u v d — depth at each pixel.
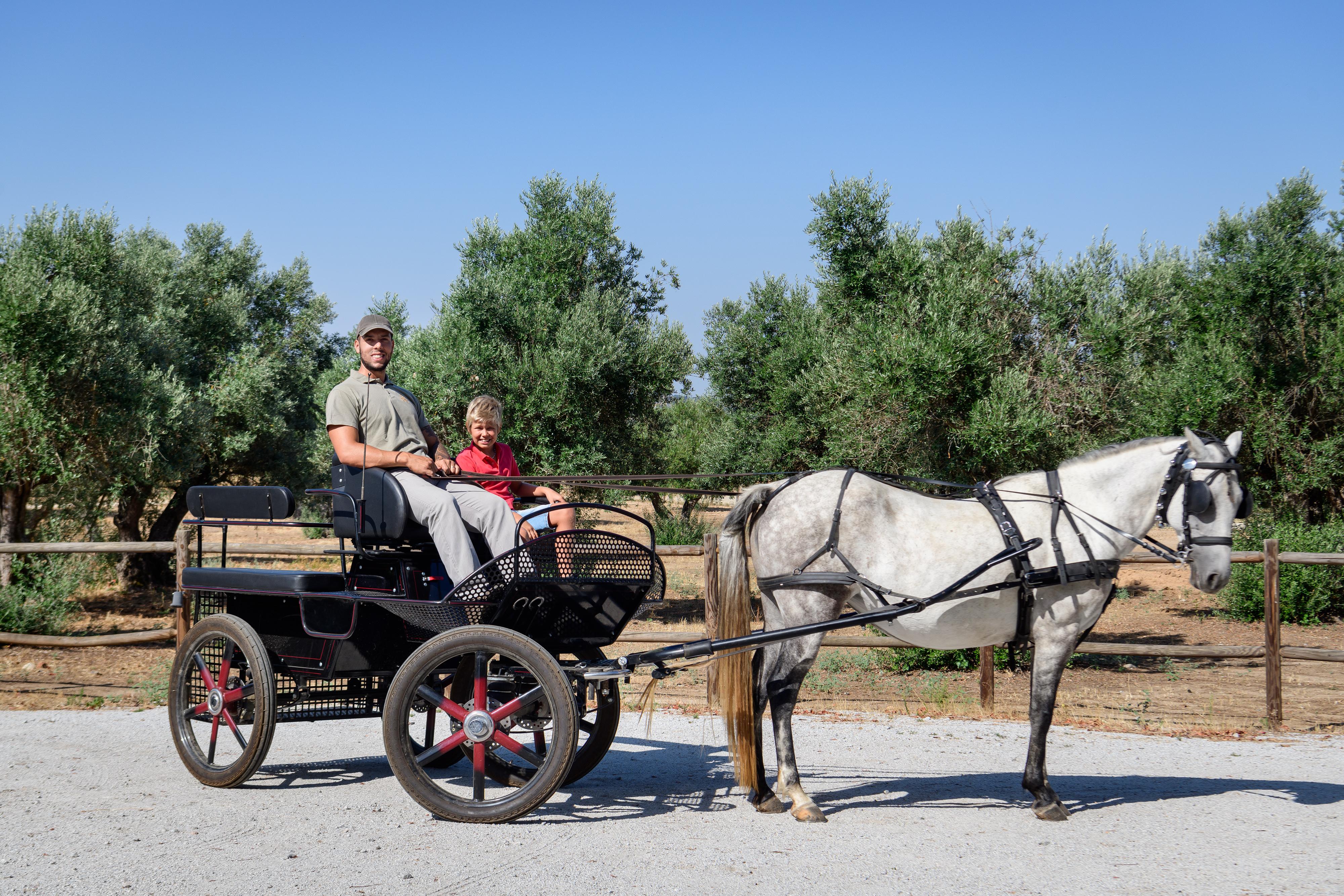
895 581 4.68
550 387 13.88
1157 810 4.83
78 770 5.44
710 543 7.75
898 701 8.41
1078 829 4.48
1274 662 7.34
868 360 11.43
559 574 4.66
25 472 13.16
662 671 4.77
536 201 16.12
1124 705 8.24
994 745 6.53
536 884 3.64
